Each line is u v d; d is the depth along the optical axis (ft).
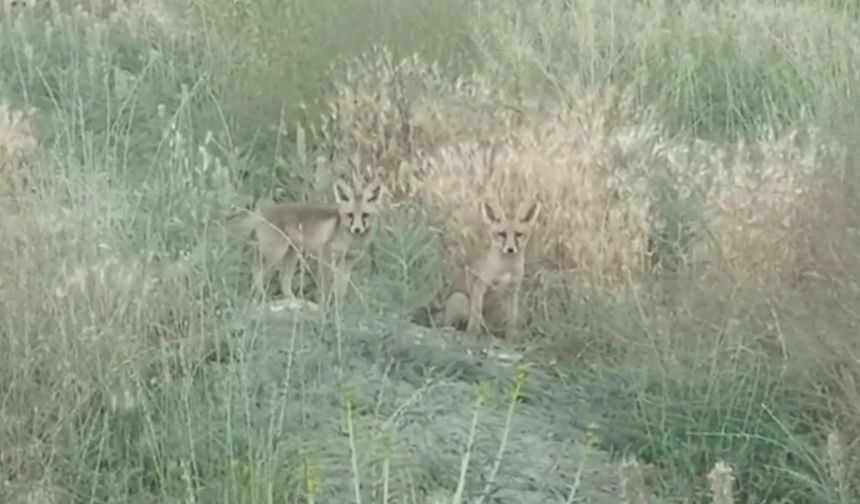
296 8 33.53
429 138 28.37
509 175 24.90
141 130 30.50
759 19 36.27
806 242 21.20
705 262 21.65
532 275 24.04
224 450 17.57
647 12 36.68
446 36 34.01
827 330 18.74
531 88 31.04
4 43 34.32
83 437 17.47
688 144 28.71
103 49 34.37
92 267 19.47
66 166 26.25
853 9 37.88
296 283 24.34
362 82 29.73
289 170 28.50
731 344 19.56
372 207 23.62
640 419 19.21
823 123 26.40
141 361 18.57
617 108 30.04
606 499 17.95
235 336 20.71
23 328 17.85
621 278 22.30
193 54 34.32
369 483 16.99
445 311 24.06
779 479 17.94
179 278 20.84
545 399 20.57
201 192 24.49
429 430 19.07
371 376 20.49
